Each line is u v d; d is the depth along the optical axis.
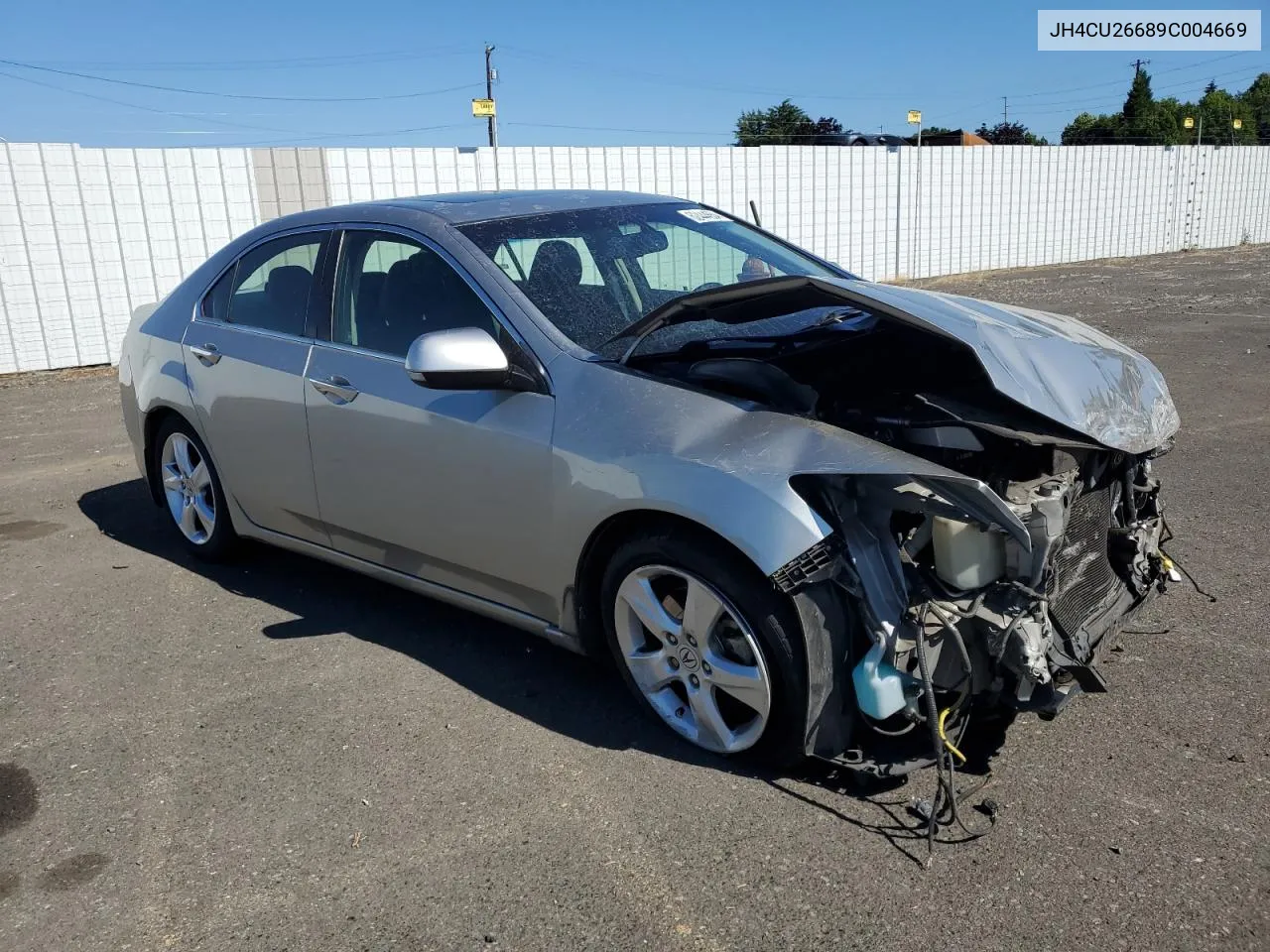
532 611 3.46
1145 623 3.91
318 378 3.91
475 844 2.75
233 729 3.40
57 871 2.71
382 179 12.89
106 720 3.49
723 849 2.67
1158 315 12.52
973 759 3.04
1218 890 2.44
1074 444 2.81
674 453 2.92
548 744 3.23
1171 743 3.08
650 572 3.06
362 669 3.80
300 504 4.15
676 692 3.24
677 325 3.48
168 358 4.75
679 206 4.45
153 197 11.47
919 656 2.70
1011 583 2.74
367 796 2.99
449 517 3.53
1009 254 20.34
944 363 3.17
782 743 2.89
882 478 2.74
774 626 2.78
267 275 4.38
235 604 4.47
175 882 2.65
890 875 2.54
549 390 3.25
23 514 5.91
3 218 10.64
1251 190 25.02
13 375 10.94
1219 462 6.07
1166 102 65.62
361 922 2.48
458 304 3.58
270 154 12.04
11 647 4.10
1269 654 3.62
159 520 5.73
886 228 18.22
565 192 4.33
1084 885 2.48
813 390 3.00
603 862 2.65
